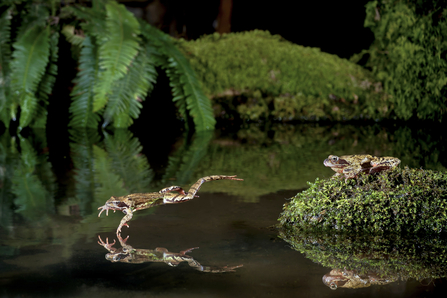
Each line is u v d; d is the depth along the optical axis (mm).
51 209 3910
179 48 10602
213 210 3826
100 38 8594
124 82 8992
